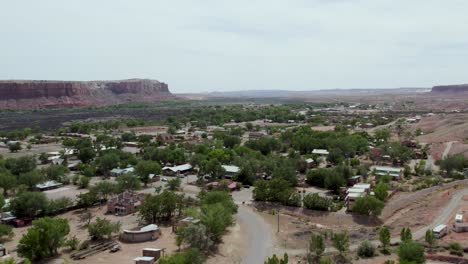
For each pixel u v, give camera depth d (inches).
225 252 3823.8
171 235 4284.0
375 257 3474.4
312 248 3585.1
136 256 3710.6
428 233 3548.2
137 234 4128.9
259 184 5634.8
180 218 4835.1
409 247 3193.9
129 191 5654.5
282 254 3762.3
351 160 7613.2
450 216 4301.2
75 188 6387.8
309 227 4562.0
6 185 5880.9
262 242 4092.0
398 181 6446.9
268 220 4822.8
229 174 7017.7
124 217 4958.2
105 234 4158.5
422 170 6894.7
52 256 3732.8
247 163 6934.1
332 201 5290.4
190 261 3284.9
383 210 4931.1
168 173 7367.1
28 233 3651.6
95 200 5477.4
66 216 5036.9
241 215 5000.0
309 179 6412.4
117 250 3863.2
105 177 7194.9
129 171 6875.0
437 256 3302.2
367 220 4687.5
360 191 5339.6
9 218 4736.7
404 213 4793.3
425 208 4699.8
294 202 5231.3
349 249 3737.7
